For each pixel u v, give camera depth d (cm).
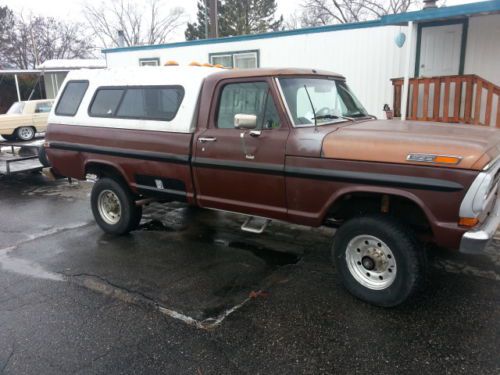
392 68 970
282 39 1112
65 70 2252
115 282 429
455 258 461
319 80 453
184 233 573
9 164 1002
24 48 4169
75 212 702
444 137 338
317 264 461
